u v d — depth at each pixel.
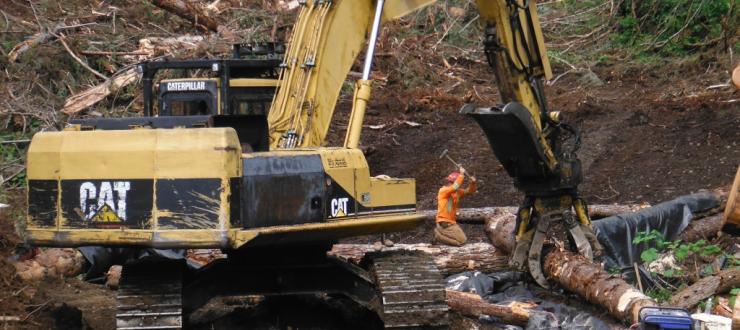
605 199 27.92
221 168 13.88
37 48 31.92
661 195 27.53
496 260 22.09
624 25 41.25
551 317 17.94
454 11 41.50
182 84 16.83
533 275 20.20
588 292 18.39
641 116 32.66
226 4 37.72
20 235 21.39
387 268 15.88
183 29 36.00
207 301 15.66
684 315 14.27
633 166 29.52
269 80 17.28
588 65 38.88
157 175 13.98
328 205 15.05
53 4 35.06
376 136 33.22
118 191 14.12
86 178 14.27
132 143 14.16
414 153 32.19
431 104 35.44
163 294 14.69
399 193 16.45
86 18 34.97
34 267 19.52
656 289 19.75
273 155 14.54
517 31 19.69
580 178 20.67
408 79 37.03
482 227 26.83
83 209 14.26
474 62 39.41
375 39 16.44
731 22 38.56
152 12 36.22
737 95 33.47
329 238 15.55
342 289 16.12
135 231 14.02
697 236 22.62
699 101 33.38
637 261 21.69
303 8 16.64
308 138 16.11
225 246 13.84
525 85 19.94
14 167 27.69
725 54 37.25
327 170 15.04
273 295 17.06
